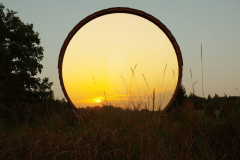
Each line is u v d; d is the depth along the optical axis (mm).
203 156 3346
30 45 27422
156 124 4156
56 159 3348
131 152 3412
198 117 4398
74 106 5629
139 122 4203
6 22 27438
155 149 3385
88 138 3688
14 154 3463
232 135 4027
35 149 3535
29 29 27547
